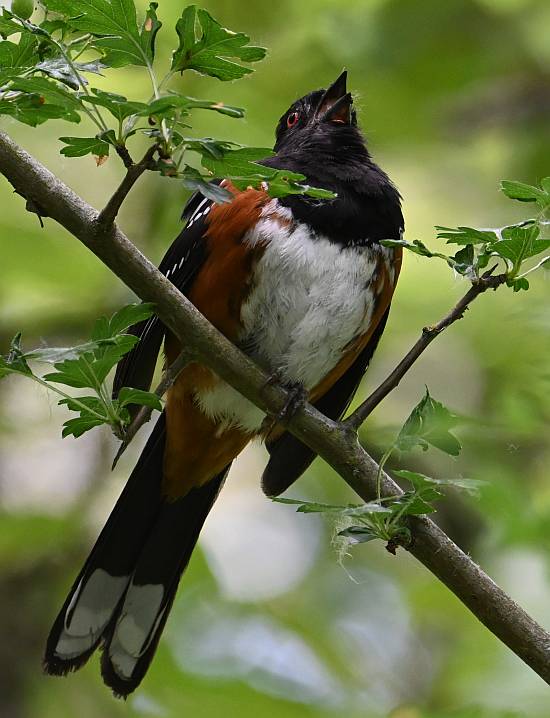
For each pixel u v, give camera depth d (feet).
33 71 16.42
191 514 26.61
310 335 25.43
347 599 40.83
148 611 25.68
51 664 24.77
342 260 25.23
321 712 34.55
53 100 16.22
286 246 24.82
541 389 30.76
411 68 37.76
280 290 24.99
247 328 25.41
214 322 25.40
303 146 27.14
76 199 18.80
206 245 24.84
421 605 36.14
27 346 36.24
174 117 16.35
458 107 39.68
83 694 35.01
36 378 17.79
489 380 39.40
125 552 25.98
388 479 20.43
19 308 36.50
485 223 40.34
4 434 38.04
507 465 30.86
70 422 18.30
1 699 34.65
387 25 36.73
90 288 36.76
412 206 41.01
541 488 31.99
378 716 34.65
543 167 39.88
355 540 18.51
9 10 17.60
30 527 34.86
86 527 36.68
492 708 29.73
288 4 35.70
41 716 34.81
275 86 36.29
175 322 20.01
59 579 36.17
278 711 34.42
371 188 26.11
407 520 19.15
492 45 37.88
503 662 34.12
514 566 35.42
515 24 37.86
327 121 27.94
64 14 16.70
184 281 25.13
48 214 18.80
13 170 18.69
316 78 36.55
